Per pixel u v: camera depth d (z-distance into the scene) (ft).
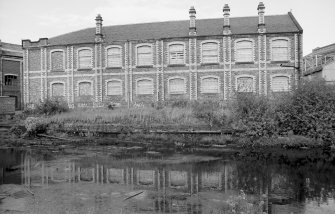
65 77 107.45
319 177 39.40
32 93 110.42
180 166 45.70
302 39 93.09
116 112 77.97
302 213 27.35
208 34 97.40
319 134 60.64
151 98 101.45
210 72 97.86
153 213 27.35
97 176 40.16
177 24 107.34
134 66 102.68
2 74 129.29
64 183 37.04
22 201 30.63
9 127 82.17
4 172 42.57
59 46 107.96
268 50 94.58
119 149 61.05
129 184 36.45
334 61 94.17
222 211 27.73
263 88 94.58
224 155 54.13
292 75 93.35
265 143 60.75
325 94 61.57
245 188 34.73
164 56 100.48
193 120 69.00
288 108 63.00
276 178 38.88
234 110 64.85
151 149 60.75
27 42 110.42
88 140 69.26
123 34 106.63
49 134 73.87
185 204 29.58
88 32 112.88
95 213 27.35
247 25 99.76
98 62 104.99
